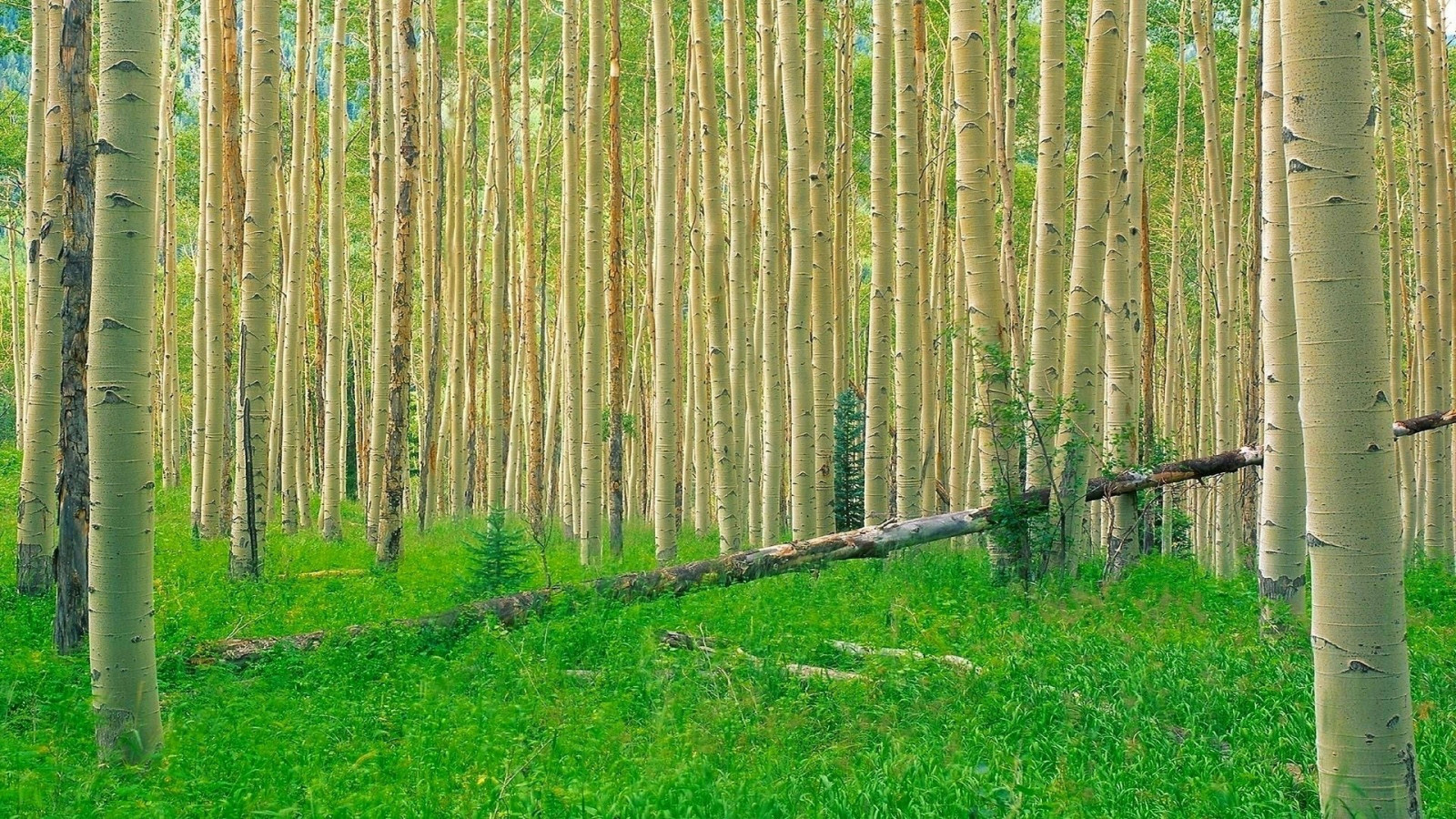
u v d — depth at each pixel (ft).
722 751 21.95
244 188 58.54
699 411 67.41
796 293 48.06
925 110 61.52
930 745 21.42
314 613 36.70
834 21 68.95
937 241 70.85
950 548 48.01
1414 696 24.43
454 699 25.27
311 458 109.29
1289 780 19.17
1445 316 57.77
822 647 29.55
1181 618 33.19
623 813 17.57
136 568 22.26
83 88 32.19
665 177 49.88
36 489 38.52
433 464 74.95
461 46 75.66
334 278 65.26
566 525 84.23
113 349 21.93
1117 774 19.57
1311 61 16.51
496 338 69.26
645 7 87.04
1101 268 37.17
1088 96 36.47
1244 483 71.87
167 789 19.29
